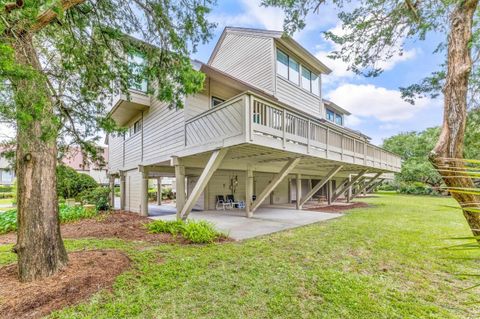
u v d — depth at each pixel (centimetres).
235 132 546
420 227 665
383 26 430
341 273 343
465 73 251
